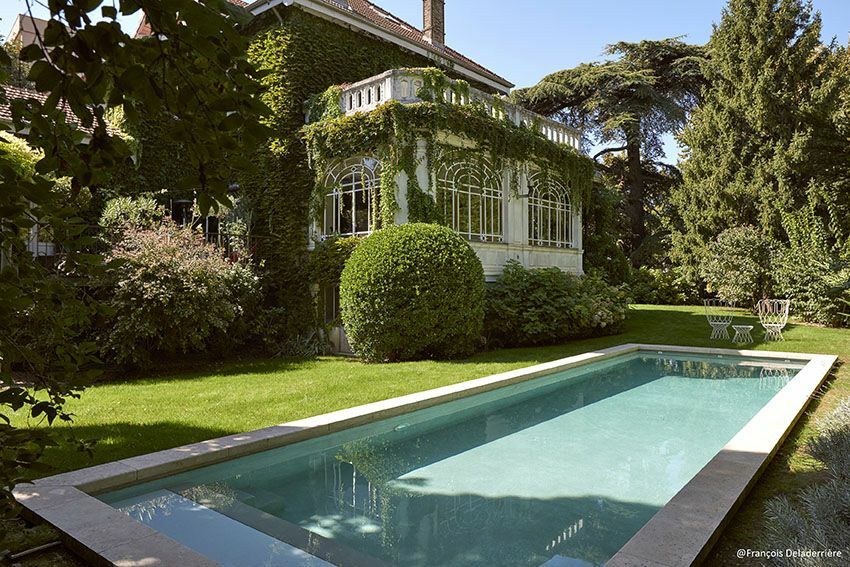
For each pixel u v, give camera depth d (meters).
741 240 17.09
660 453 5.43
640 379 9.45
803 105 16.69
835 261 14.38
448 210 12.29
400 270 10.08
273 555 3.30
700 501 3.39
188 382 8.48
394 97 11.75
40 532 3.25
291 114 13.33
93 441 2.04
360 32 14.85
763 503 3.65
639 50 27.27
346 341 12.39
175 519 3.81
